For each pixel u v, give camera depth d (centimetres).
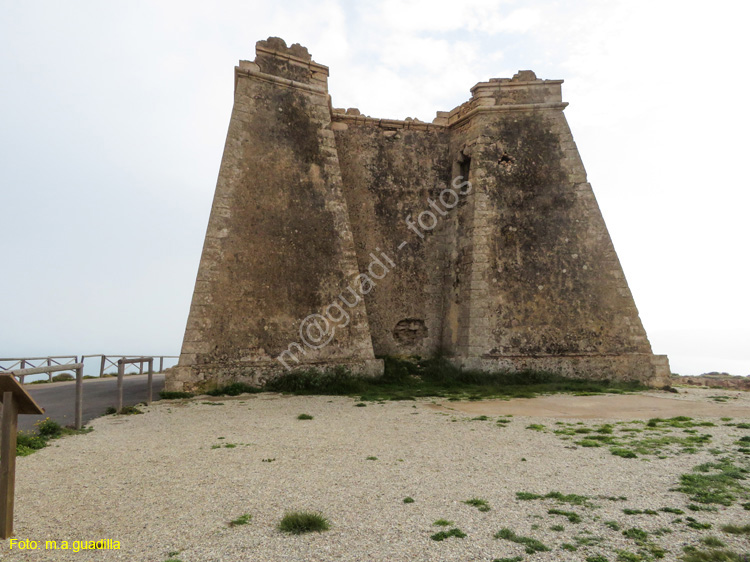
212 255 1273
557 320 1476
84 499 429
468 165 1730
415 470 518
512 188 1584
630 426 764
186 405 1020
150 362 1046
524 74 1708
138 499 429
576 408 962
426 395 1166
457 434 710
